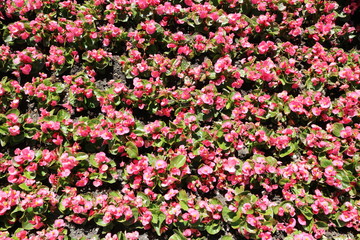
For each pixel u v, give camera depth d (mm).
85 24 3549
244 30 3766
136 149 3082
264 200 2914
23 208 2750
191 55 3619
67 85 3359
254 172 2982
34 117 3293
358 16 4016
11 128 3002
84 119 3238
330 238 2949
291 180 3006
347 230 3010
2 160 2957
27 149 2928
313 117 3330
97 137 3119
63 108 3344
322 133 3189
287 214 2924
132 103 3355
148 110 3383
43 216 2811
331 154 3145
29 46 3557
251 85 3578
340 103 3342
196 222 2838
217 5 3898
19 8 3635
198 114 3322
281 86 3570
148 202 2893
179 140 3125
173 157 2998
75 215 2826
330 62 3674
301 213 2938
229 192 2943
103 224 2793
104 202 2844
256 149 3203
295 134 3221
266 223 2832
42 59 3461
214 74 3449
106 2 3869
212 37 3674
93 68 3512
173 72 3453
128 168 2967
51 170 3020
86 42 3562
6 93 3229
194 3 3895
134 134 3123
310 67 3572
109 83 3377
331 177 2959
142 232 2928
